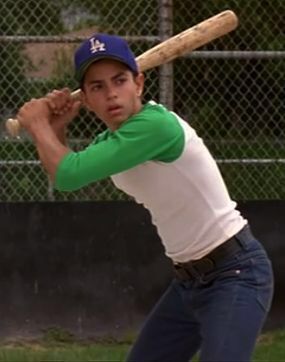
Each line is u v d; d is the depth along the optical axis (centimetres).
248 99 2005
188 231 1036
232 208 1054
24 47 1950
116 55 1003
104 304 1923
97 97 1019
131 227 1927
